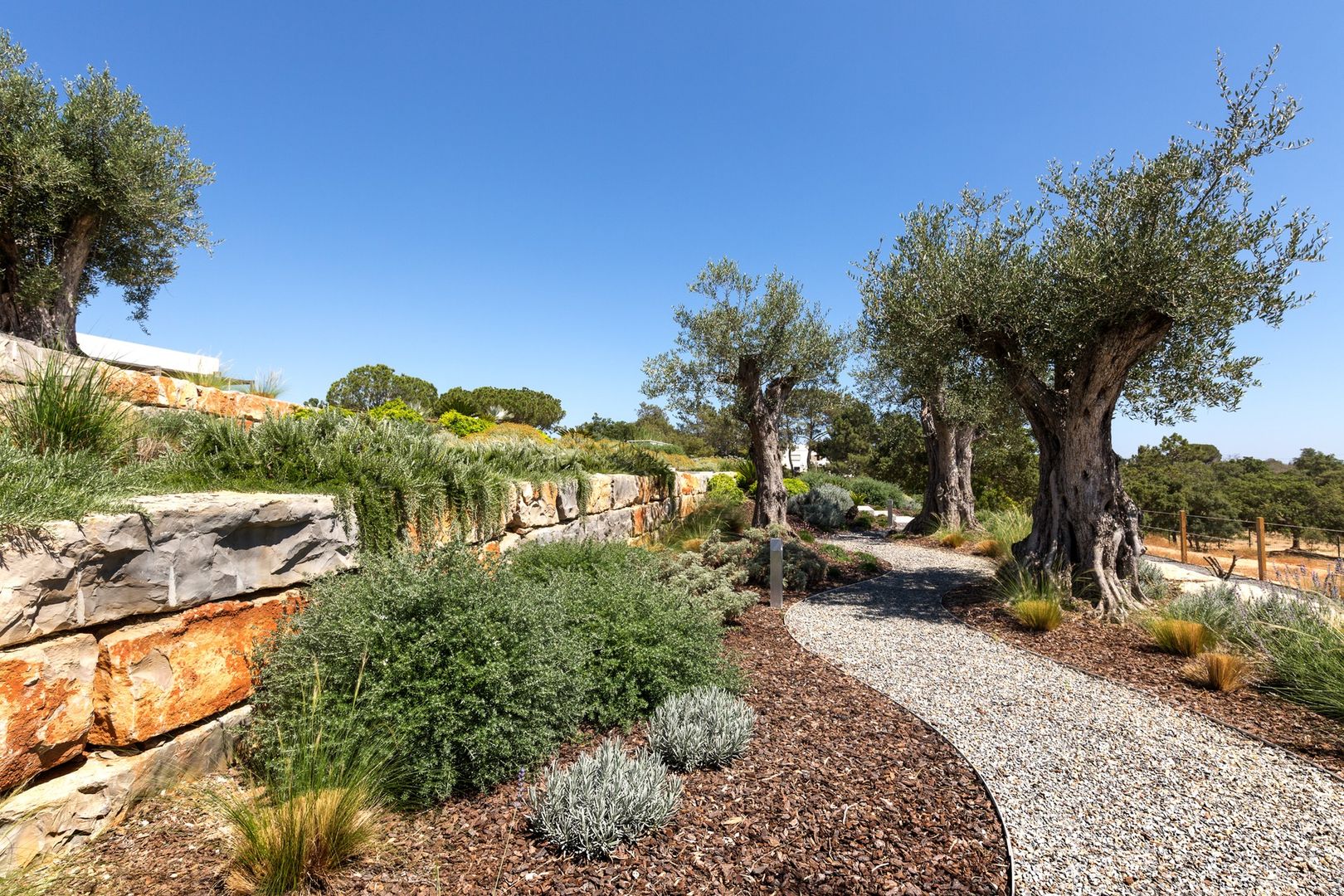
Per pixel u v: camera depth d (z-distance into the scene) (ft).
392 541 13.74
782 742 11.80
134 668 8.43
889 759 11.28
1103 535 22.98
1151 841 8.93
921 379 28.68
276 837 7.44
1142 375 25.40
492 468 20.45
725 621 20.92
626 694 12.55
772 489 41.01
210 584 9.66
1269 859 8.55
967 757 11.43
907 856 8.41
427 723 9.26
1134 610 21.85
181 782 9.06
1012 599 23.21
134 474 10.72
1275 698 14.52
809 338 39.58
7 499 7.67
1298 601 18.31
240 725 10.11
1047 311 23.20
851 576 31.60
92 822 7.84
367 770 8.69
